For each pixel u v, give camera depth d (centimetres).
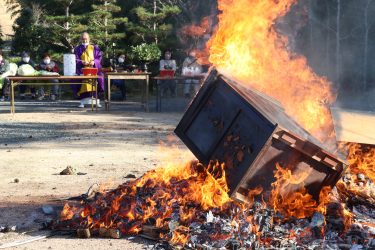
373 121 736
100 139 1238
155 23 2764
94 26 2856
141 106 2003
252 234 519
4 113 1808
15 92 2731
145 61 2378
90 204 604
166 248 518
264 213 545
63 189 763
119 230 560
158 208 575
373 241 522
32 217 625
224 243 508
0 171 899
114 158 1005
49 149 1115
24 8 3138
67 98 2555
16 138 1274
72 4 3009
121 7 3117
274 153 554
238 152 555
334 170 566
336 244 518
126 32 2941
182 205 577
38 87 2481
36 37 2992
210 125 581
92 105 1877
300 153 556
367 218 578
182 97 2398
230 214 553
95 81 1853
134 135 1297
